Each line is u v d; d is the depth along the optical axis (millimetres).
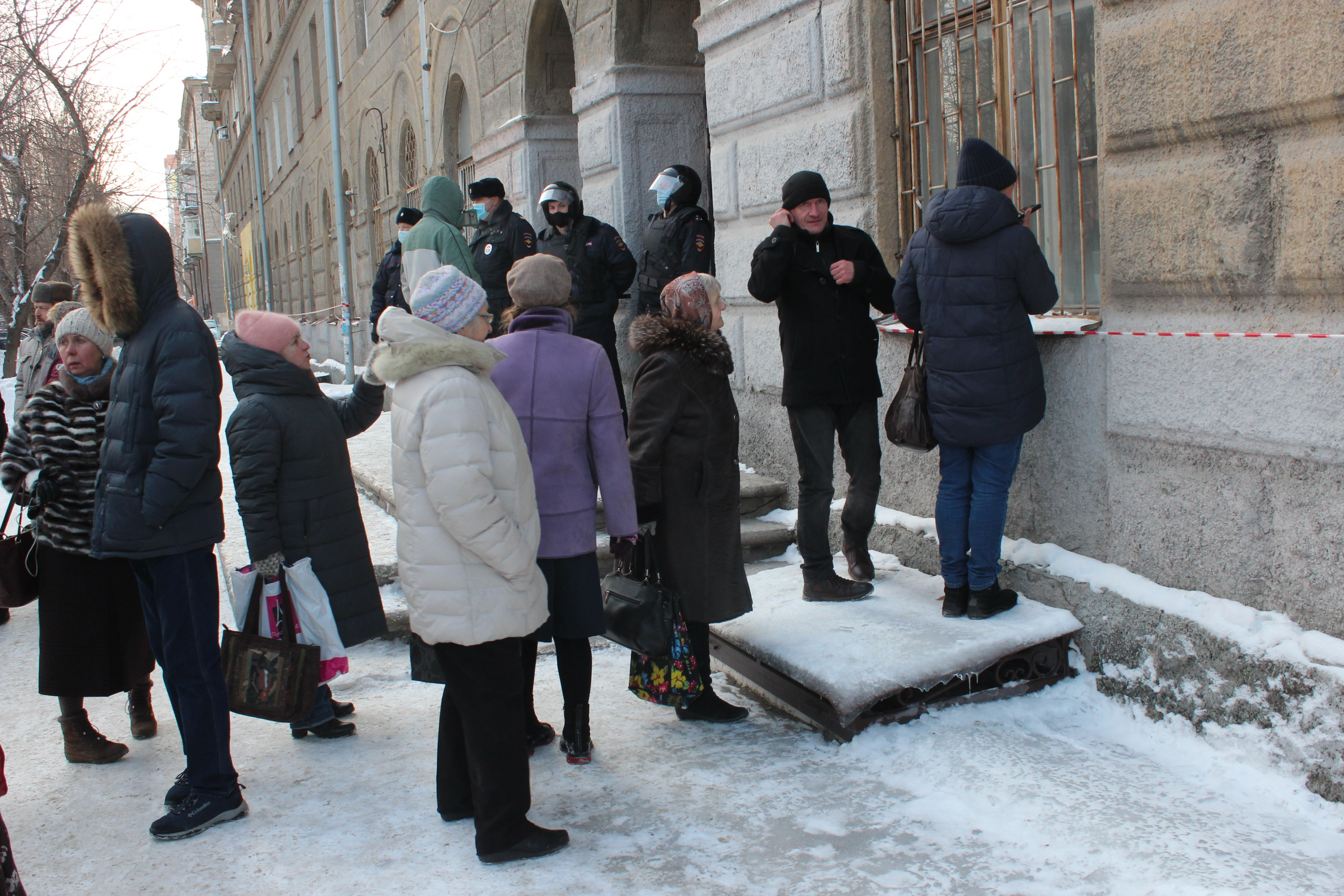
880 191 5051
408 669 4547
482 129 10422
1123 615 3645
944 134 4816
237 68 38031
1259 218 3186
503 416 2795
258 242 34312
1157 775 3168
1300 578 3174
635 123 7387
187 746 3125
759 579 4770
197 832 3086
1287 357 3131
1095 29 3982
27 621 5559
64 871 2918
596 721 3896
